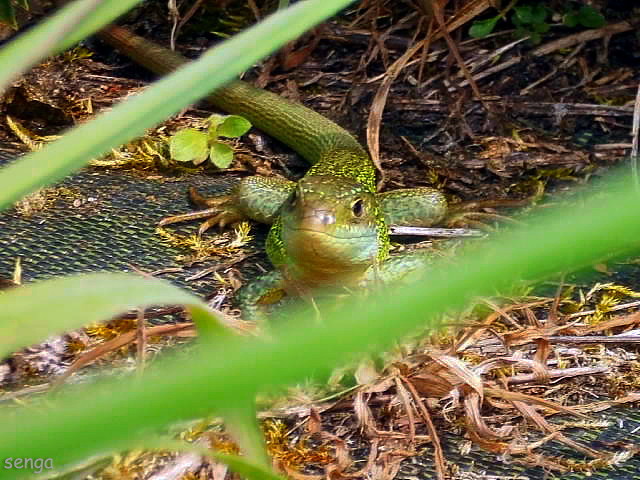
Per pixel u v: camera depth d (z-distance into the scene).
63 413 1.19
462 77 9.79
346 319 1.20
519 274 1.20
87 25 2.55
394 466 4.98
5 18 8.62
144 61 9.95
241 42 2.18
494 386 5.59
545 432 5.23
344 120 9.50
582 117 9.25
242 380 1.18
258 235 7.82
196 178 8.52
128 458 4.74
